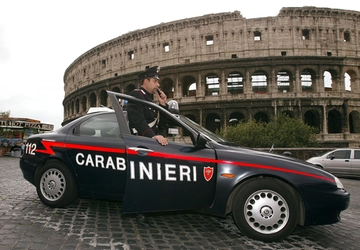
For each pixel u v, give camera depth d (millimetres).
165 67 57125
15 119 43469
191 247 4742
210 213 5805
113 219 6160
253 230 5086
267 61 52562
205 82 57594
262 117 55531
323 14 54375
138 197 5293
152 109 6199
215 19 55969
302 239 5492
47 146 6656
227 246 4871
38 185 6789
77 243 4621
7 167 19781
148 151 5359
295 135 38594
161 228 5762
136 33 62281
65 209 6750
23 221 5695
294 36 53844
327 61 52500
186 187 5316
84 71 75500
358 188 14820
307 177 5125
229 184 5188
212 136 6344
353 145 50375
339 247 5137
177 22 58031
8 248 4293
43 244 4508
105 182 5977
